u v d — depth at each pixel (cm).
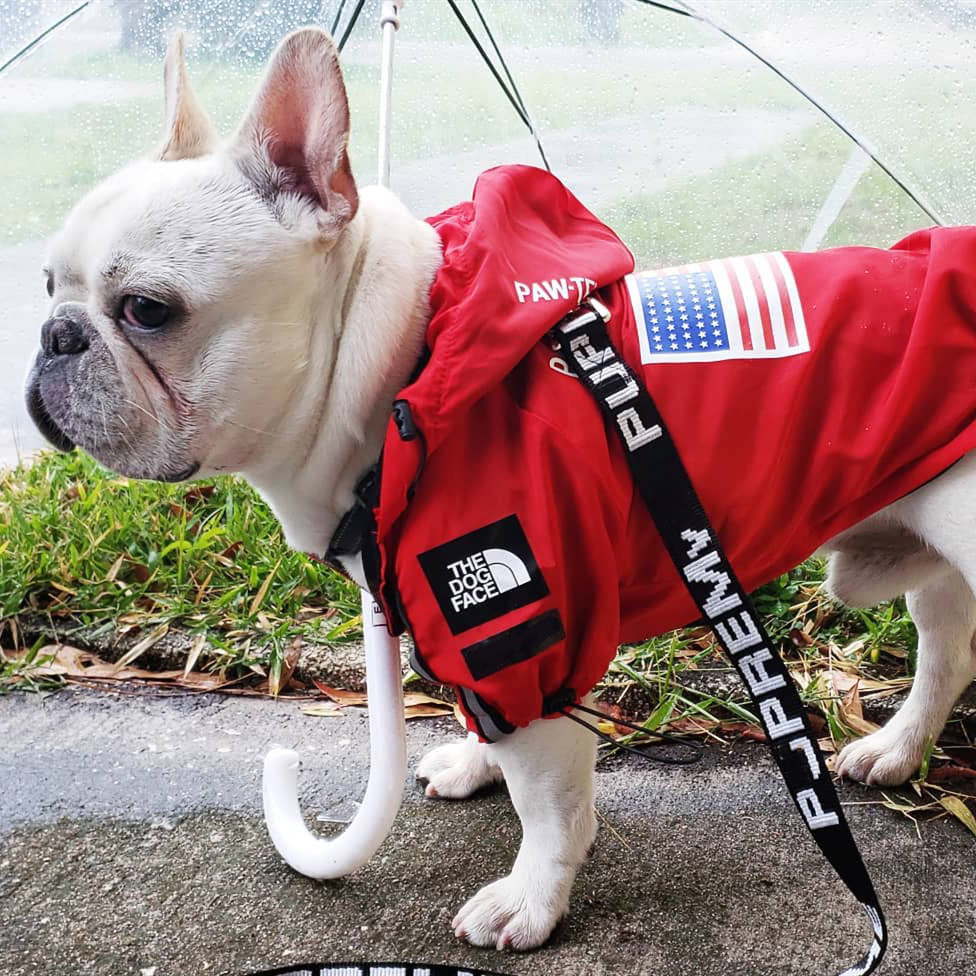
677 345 56
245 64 97
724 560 54
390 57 77
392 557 54
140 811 72
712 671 87
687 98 96
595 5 93
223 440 54
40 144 109
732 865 67
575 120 99
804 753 54
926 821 72
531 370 54
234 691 87
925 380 56
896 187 93
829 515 58
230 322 52
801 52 86
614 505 53
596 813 72
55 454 119
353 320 55
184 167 54
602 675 56
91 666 89
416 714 85
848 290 58
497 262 54
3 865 66
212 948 60
